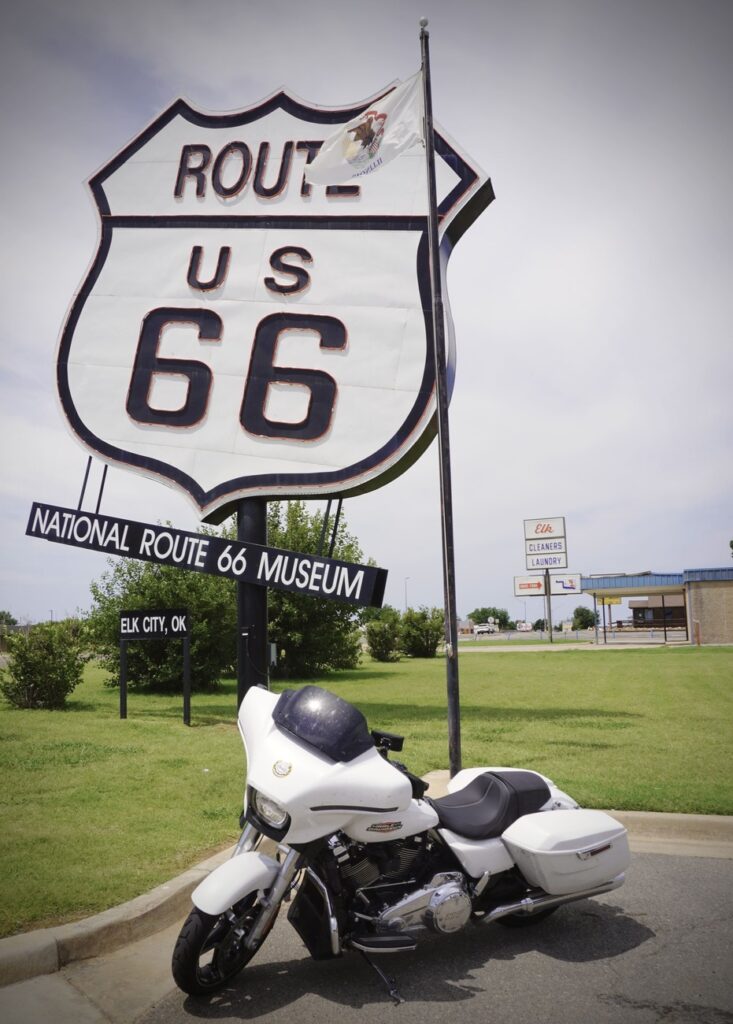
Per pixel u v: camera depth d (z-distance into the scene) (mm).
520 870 5117
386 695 18906
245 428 13617
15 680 16078
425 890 4676
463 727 12805
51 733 12117
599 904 5723
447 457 9203
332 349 13602
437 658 40406
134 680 20734
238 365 13828
